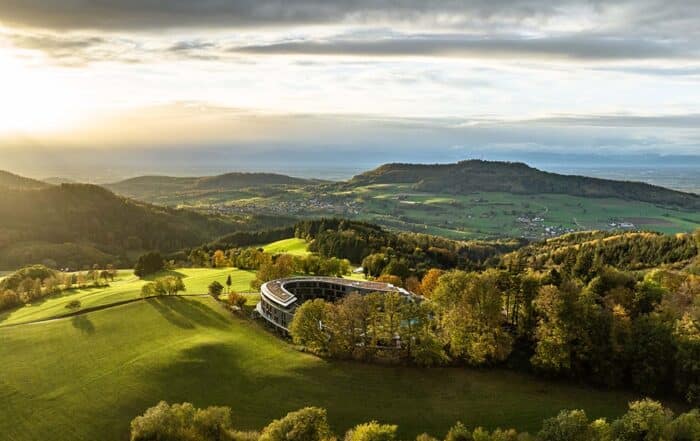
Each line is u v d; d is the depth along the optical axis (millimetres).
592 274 114688
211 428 63000
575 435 56000
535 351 84562
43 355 94375
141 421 62156
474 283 89500
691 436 56094
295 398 76062
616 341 80938
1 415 74250
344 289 128000
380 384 78938
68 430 70562
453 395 75750
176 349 92125
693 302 93125
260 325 107000
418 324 86750
